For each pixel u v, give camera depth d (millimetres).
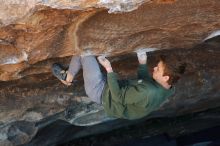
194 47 7547
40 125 9141
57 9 4812
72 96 8312
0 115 8195
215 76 8914
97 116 9016
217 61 8383
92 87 5699
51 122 9227
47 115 8523
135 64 7516
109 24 5355
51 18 4969
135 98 5363
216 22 5770
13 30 5031
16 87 7801
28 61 5793
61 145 11695
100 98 5699
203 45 7562
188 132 12625
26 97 8031
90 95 5750
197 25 5816
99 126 11109
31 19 4832
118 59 7164
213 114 12031
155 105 5523
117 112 5586
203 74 8797
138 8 5148
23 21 4766
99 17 5199
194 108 10852
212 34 6262
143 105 5379
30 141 10125
